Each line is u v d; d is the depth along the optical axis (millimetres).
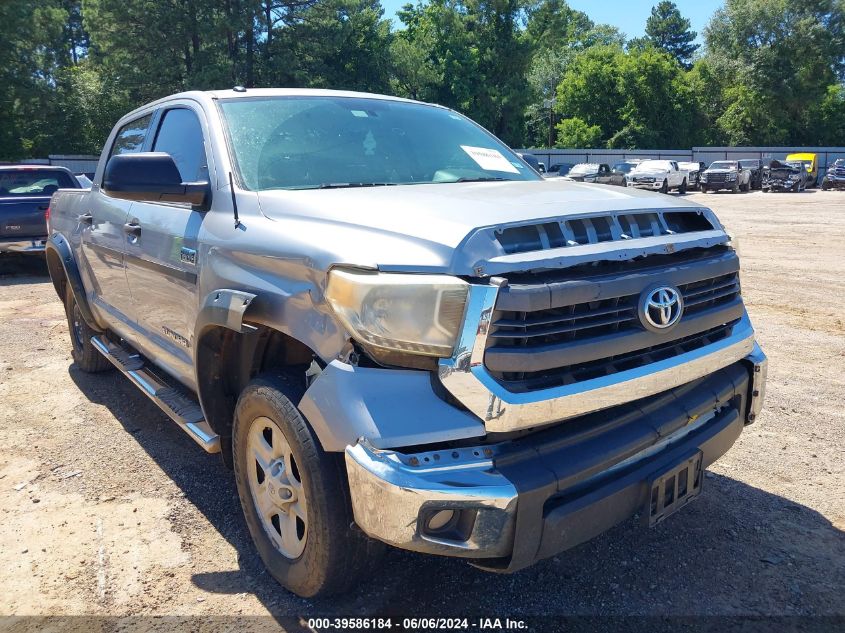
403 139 3756
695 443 2748
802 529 3324
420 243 2307
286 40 40281
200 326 3037
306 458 2441
